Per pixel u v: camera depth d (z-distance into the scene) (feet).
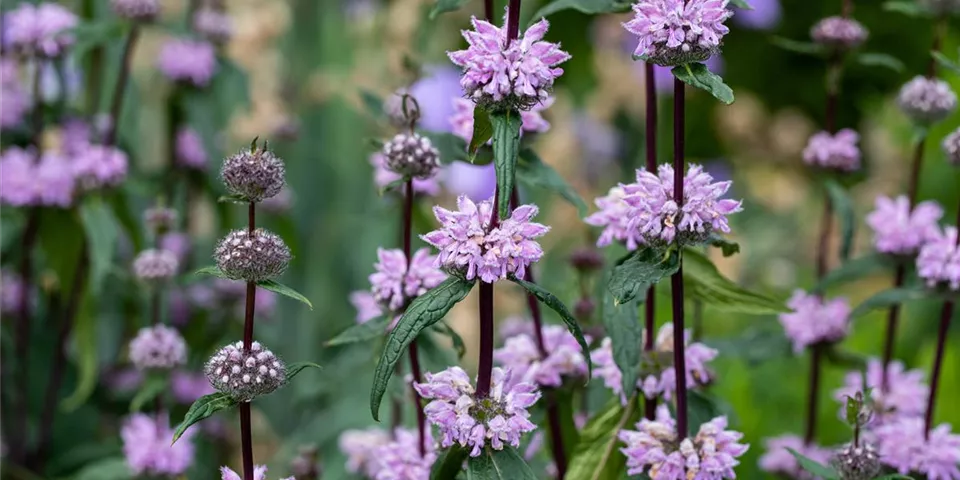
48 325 5.97
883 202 4.61
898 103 4.63
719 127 9.52
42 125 5.41
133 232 5.31
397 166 4.14
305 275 6.71
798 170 9.31
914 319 6.27
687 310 5.61
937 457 4.35
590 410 4.73
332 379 5.29
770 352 4.73
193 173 5.80
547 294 3.81
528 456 4.25
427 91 6.59
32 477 5.09
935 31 4.58
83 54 5.39
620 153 8.24
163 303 5.65
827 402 5.87
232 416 5.74
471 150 3.86
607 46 7.91
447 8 4.08
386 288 4.17
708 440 4.02
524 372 4.27
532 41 3.82
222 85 5.78
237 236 3.84
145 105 7.36
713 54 3.87
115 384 5.87
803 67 9.50
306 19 7.25
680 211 3.91
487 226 3.83
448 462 3.93
